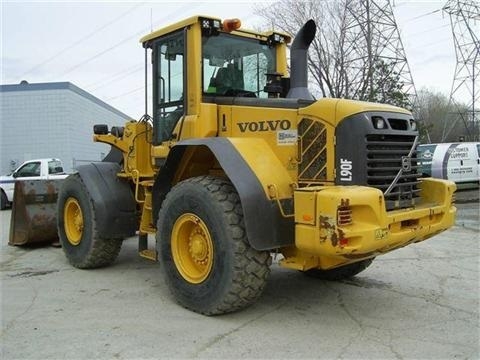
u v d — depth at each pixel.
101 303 5.11
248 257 4.32
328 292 5.47
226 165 4.41
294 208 4.25
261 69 5.99
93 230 6.30
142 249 6.02
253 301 4.54
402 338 4.13
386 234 4.05
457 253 7.61
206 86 5.39
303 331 4.29
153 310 4.85
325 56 24.25
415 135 4.80
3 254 7.78
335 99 4.57
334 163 4.43
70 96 26.38
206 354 3.82
